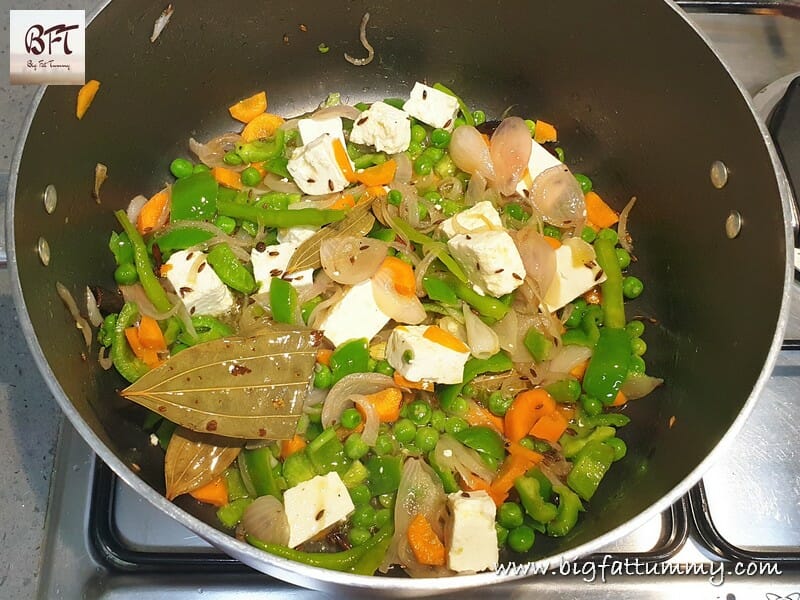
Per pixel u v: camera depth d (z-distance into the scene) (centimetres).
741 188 20
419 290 24
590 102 27
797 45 27
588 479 21
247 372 20
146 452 21
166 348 23
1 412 22
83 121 22
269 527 20
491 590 19
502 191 26
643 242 26
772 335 18
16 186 18
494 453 22
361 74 29
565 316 24
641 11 22
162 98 25
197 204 25
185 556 19
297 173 26
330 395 22
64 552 19
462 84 29
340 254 23
